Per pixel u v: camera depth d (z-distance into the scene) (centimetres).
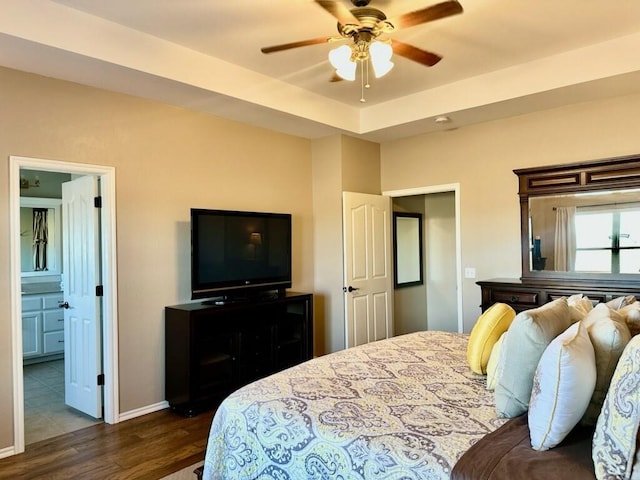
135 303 373
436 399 194
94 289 363
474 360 225
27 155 315
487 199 476
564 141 423
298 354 469
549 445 146
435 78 414
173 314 381
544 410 146
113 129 362
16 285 308
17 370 308
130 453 304
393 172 555
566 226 419
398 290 609
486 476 133
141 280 377
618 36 334
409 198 634
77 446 315
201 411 381
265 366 435
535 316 173
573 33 327
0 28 257
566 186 412
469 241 489
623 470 124
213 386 385
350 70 265
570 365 143
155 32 317
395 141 552
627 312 200
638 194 385
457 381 218
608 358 158
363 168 542
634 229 387
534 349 167
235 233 429
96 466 286
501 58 371
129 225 371
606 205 400
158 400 387
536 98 394
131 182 372
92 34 293
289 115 431
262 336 433
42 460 295
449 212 640
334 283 521
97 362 363
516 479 130
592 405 159
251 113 425
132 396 370
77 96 342
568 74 362
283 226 478
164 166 395
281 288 475
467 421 171
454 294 636
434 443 153
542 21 307
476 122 473
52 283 567
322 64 377
